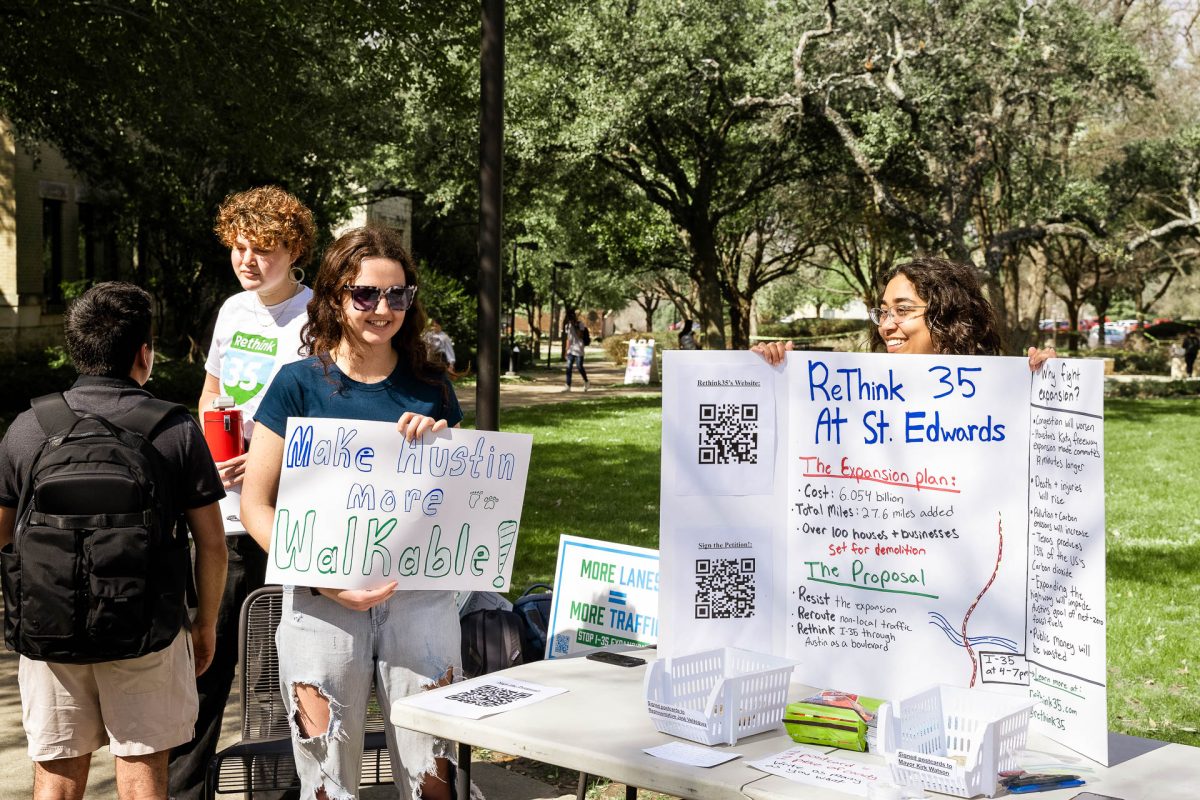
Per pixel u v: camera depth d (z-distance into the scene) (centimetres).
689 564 265
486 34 506
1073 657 235
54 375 2116
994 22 2305
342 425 290
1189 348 3959
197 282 2647
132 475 286
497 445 301
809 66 2403
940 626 258
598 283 5631
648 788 224
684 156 2984
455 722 253
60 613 279
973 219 2998
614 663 305
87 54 1556
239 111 1697
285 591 302
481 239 517
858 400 263
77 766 306
